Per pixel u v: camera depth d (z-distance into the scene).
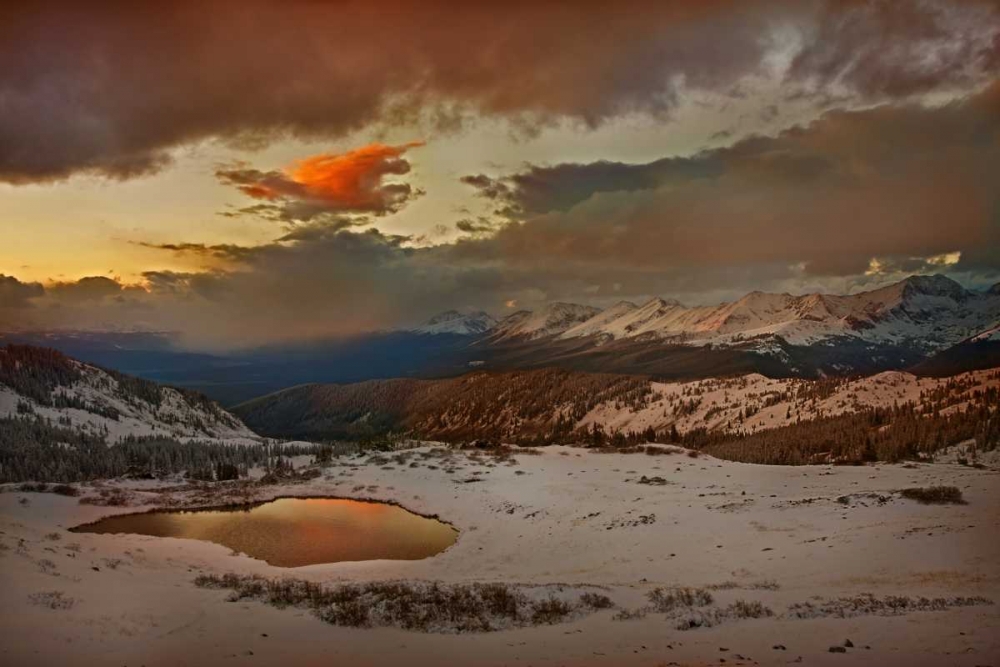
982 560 37.34
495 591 35.38
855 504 55.00
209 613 31.83
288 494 97.69
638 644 25.34
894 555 40.38
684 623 28.11
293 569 53.31
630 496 74.44
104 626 27.12
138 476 114.94
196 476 118.69
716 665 21.36
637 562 48.78
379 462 114.19
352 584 39.72
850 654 21.75
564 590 35.41
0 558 35.81
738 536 51.59
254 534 72.88
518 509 75.38
